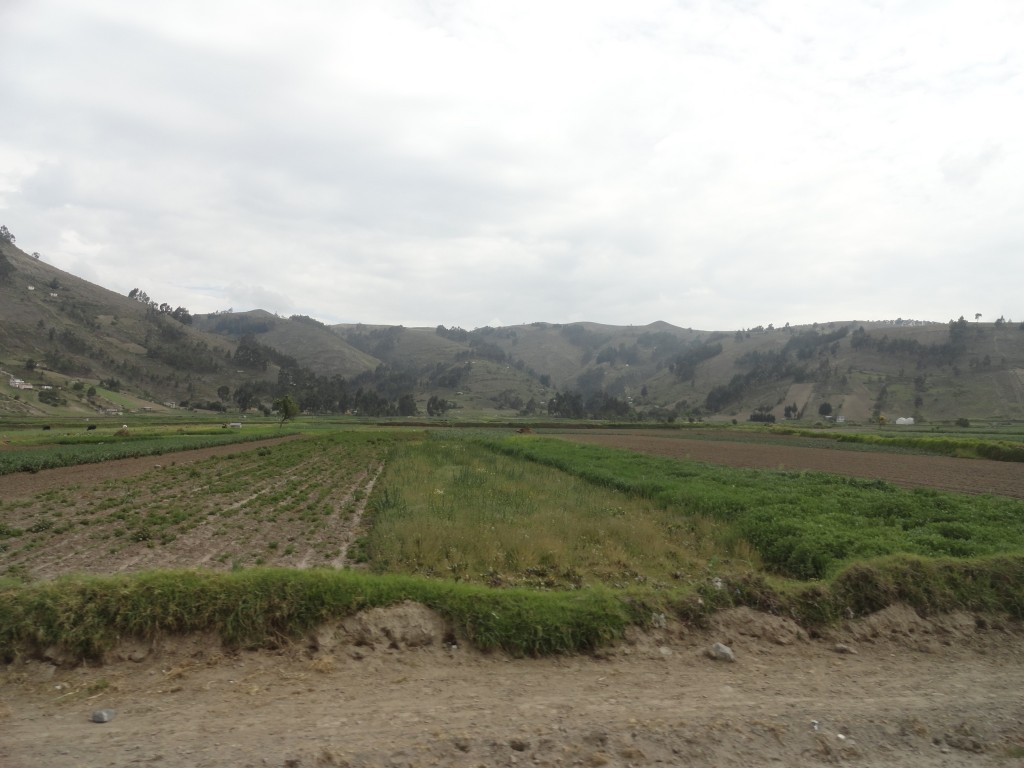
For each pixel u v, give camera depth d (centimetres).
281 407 7838
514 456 3906
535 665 599
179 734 445
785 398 16925
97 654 565
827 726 497
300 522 1538
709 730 476
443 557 1134
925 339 18712
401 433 6981
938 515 1483
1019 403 13450
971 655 688
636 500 1969
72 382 12731
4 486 2198
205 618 604
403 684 541
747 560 1228
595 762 423
